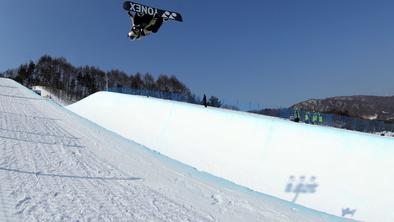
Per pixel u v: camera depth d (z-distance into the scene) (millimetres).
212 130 16641
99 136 17859
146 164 12242
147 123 21688
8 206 5914
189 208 7543
